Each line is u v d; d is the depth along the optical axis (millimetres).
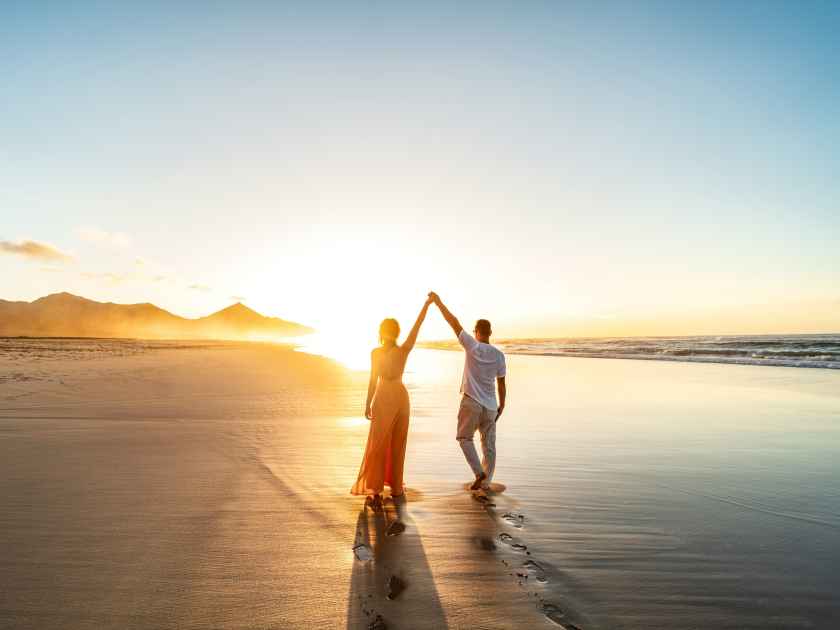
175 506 3846
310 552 3043
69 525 3436
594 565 2898
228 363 21078
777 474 4898
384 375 4188
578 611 2389
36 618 2281
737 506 3963
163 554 2992
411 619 2303
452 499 4129
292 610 2385
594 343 64938
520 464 5316
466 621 2295
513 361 27281
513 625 2260
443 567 2855
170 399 9688
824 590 2621
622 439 6590
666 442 6391
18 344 39531
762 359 22359
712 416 8461
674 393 11766
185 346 46844
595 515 3742
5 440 6109
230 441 6152
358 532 3379
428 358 31234
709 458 5559
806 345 34531
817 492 4320
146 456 5391
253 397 10250
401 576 2742
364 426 7172
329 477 4680
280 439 6297
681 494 4266
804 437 6715
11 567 2801
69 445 5863
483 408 4418
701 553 3078
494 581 2689
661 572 2818
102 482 4441
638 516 3725
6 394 9898
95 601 2443
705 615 2361
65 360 20266
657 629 2238
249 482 4496
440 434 7016
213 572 2768
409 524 3537
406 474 4941
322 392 11203
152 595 2508
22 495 4066
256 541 3203
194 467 4965
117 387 11391
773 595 2566
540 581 2695
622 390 12477
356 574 2764
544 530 3436
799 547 3186
